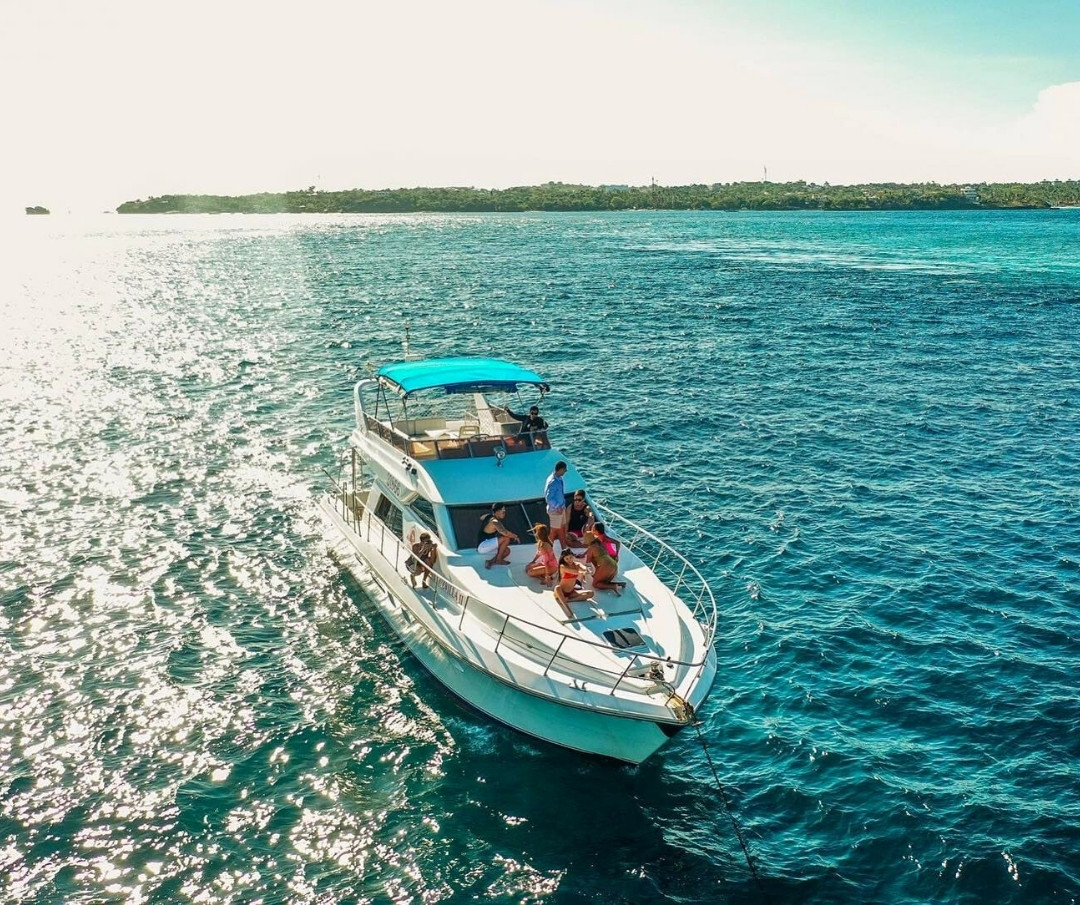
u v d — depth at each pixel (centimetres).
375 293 8062
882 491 2852
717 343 5434
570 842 1349
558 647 1472
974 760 1545
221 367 4669
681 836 1372
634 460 3162
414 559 1748
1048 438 3412
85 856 1291
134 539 2389
